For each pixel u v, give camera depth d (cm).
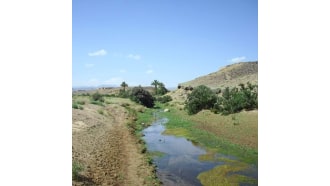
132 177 1162
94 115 2350
